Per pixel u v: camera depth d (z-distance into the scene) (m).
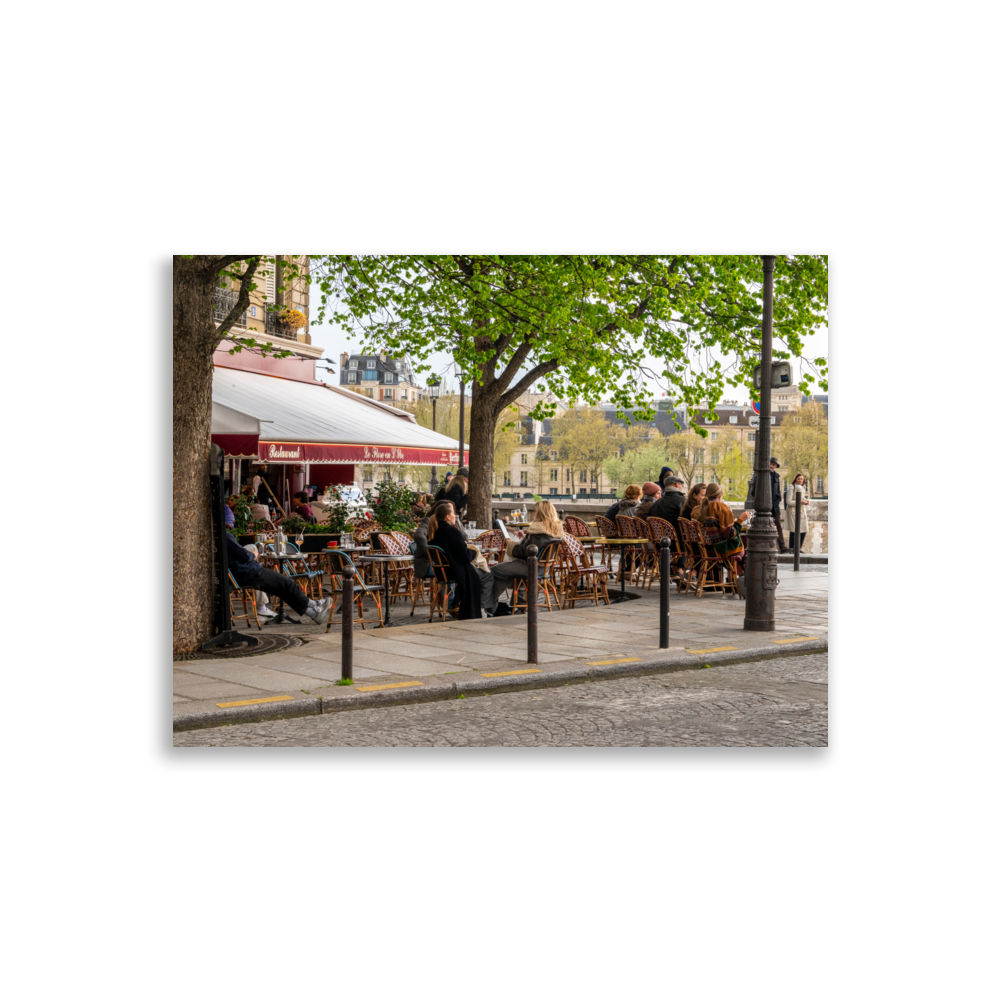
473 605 11.51
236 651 9.19
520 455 136.12
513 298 13.56
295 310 24.05
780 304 17.25
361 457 18.95
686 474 122.69
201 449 9.23
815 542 23.41
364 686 7.76
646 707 7.45
